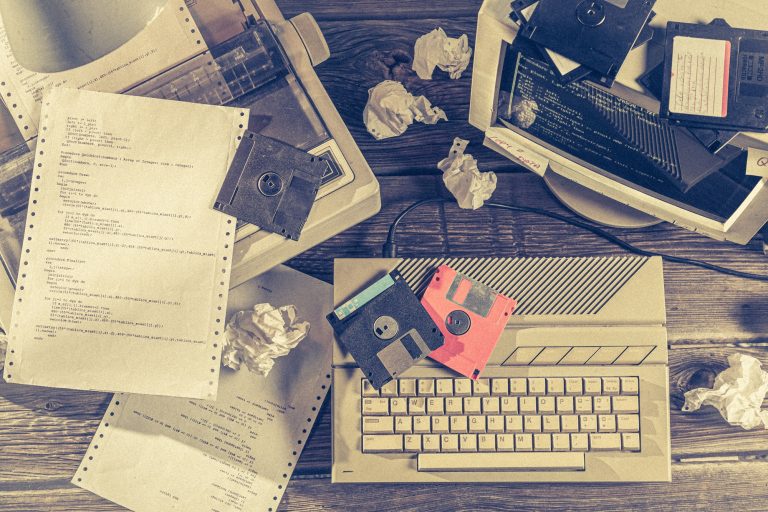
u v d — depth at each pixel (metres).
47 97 0.83
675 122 0.75
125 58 0.84
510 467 0.91
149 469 0.98
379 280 0.92
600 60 0.74
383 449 0.91
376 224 1.02
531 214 1.02
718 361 1.01
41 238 0.83
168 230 0.84
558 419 0.91
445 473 0.92
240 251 0.84
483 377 0.91
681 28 0.74
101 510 0.99
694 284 1.02
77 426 1.00
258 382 0.99
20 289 0.83
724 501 0.99
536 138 0.89
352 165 0.85
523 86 0.83
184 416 0.99
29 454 1.00
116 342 0.83
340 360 0.91
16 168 0.85
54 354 0.83
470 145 1.02
